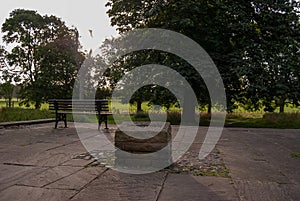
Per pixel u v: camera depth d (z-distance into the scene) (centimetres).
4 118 1098
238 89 1228
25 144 584
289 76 1166
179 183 333
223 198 285
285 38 1200
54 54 2300
